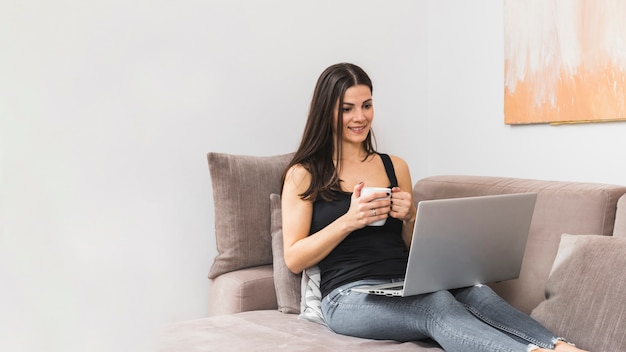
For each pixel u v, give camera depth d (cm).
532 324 163
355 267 195
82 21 227
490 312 172
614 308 153
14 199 167
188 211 258
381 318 178
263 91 274
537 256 192
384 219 192
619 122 232
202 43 258
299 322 201
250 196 236
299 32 283
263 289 224
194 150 258
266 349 168
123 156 239
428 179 242
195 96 257
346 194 207
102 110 233
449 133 313
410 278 167
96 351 160
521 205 177
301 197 206
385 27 308
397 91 314
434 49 320
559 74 251
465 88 302
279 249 225
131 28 241
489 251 178
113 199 234
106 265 229
